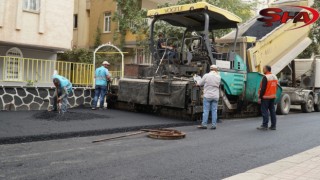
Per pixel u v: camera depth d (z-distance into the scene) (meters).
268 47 14.29
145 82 12.38
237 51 13.61
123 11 23.69
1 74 13.48
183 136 8.52
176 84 11.41
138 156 6.56
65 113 10.91
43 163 5.88
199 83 10.31
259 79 12.66
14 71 13.04
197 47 11.98
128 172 5.51
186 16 12.11
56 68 13.52
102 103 13.30
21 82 12.62
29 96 12.02
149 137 8.48
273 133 9.62
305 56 21.16
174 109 12.05
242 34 14.72
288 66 17.33
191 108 11.20
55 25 17.05
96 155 6.54
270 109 10.27
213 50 12.20
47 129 8.38
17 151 6.66
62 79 11.43
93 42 26.66
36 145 7.21
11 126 8.52
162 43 12.58
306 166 5.89
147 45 21.08
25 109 11.94
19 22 15.65
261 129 10.20
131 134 8.68
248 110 13.70
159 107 12.37
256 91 12.70
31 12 16.12
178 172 5.60
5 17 15.24
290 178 5.18
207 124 11.03
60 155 6.45
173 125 10.44
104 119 10.49
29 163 5.86
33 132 7.93
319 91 18.48
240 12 22.06
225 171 5.75
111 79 13.80
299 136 9.22
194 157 6.61
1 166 5.65
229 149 7.39
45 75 13.22
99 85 13.12
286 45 15.30
